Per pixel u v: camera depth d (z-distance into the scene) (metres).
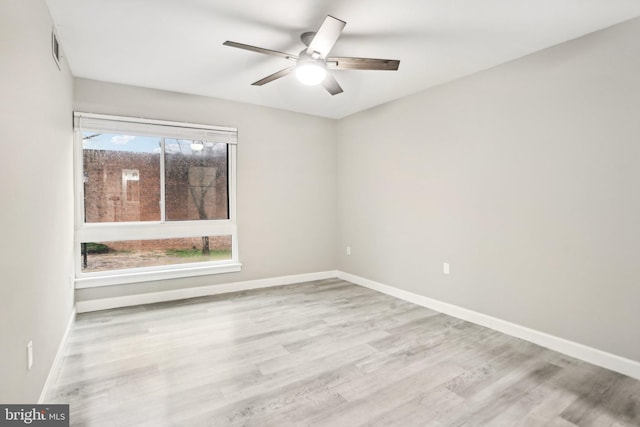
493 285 3.14
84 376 2.28
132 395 2.07
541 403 2.02
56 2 2.10
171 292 3.96
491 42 2.63
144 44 2.70
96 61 3.02
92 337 2.90
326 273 5.12
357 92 3.85
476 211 3.26
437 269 3.66
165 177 3.94
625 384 2.22
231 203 4.33
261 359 2.54
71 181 3.20
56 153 2.42
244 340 2.88
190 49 2.79
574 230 2.59
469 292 3.35
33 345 1.76
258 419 1.86
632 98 2.29
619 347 2.37
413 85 3.62
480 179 3.22
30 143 1.74
